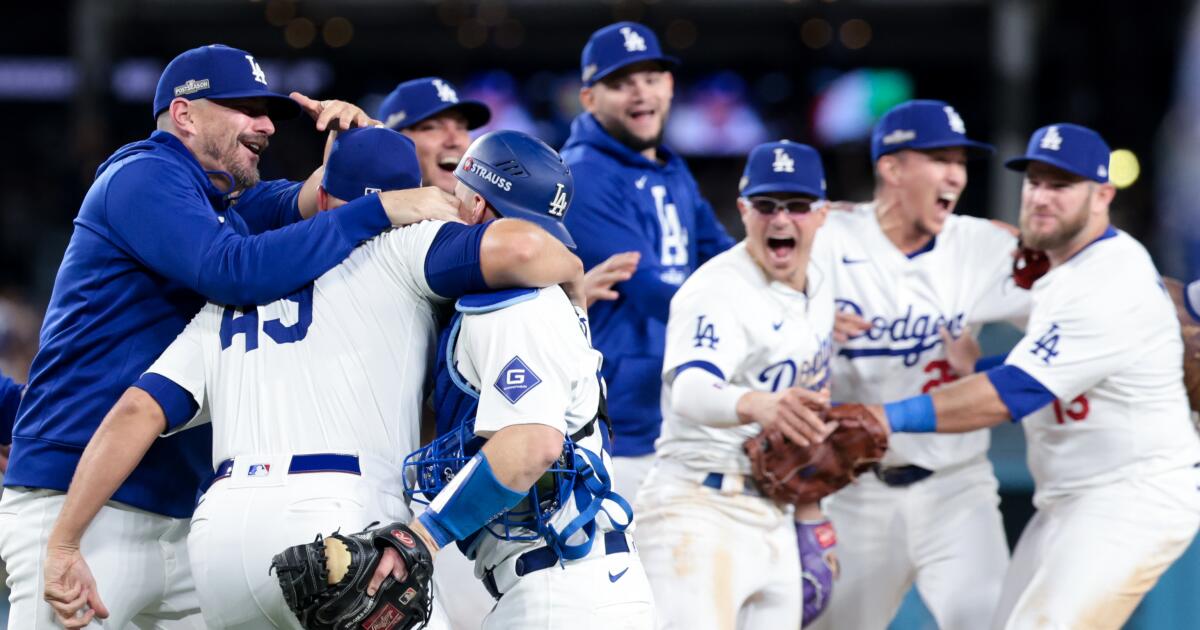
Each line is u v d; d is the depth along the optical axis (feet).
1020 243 66.44
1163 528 62.03
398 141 48.88
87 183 174.70
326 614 40.22
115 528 48.14
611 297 64.13
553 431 41.11
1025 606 62.18
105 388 48.14
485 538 44.42
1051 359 61.26
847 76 203.10
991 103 192.34
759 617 60.90
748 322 59.00
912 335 68.13
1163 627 76.28
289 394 43.57
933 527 67.36
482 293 42.75
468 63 207.82
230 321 45.11
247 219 54.95
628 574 44.19
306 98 51.70
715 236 79.25
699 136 211.20
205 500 43.93
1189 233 146.82
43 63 209.67
